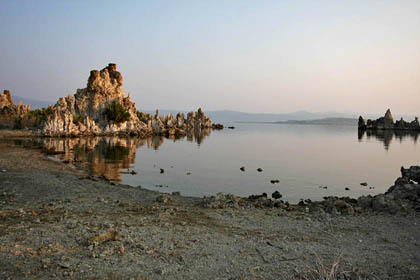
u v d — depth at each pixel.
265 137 120.38
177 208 15.70
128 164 42.25
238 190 26.81
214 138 112.00
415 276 8.29
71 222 11.82
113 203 16.52
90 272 7.81
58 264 8.10
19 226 11.20
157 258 8.93
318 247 10.38
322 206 17.05
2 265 7.90
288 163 46.91
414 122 189.38
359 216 14.68
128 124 121.19
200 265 8.64
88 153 53.84
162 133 129.38
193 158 51.75
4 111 130.12
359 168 43.00
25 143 67.44
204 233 11.53
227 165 43.66
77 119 110.12
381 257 9.59
